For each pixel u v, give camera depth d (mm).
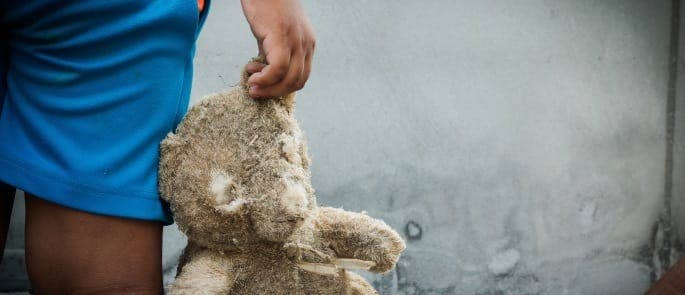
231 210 944
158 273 1010
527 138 3164
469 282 3057
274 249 1009
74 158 941
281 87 1006
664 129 3486
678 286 2008
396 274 2934
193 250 1059
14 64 1002
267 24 1018
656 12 3443
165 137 1006
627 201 3404
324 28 2838
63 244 953
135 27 963
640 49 3416
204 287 970
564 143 3248
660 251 3492
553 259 3230
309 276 1039
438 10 3006
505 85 3119
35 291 1000
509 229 3131
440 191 3006
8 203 1044
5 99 1014
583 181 3295
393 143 2930
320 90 2822
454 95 3029
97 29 959
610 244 3375
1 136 983
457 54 3035
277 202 940
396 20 2943
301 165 1008
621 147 3385
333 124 2836
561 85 3238
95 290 954
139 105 974
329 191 2824
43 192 935
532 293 3184
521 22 3150
